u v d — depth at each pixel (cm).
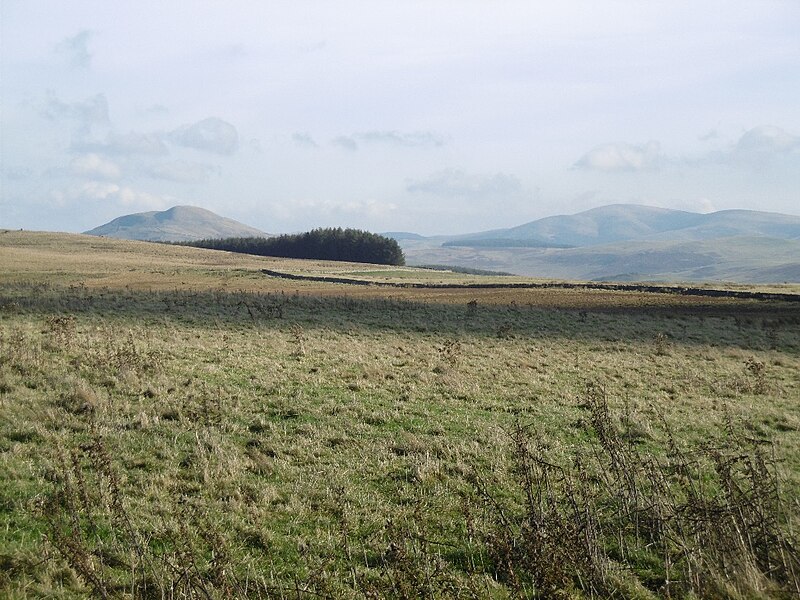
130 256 11262
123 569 642
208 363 1808
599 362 2325
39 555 644
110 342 1877
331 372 1792
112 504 763
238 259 12612
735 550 688
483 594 634
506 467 1019
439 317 3728
